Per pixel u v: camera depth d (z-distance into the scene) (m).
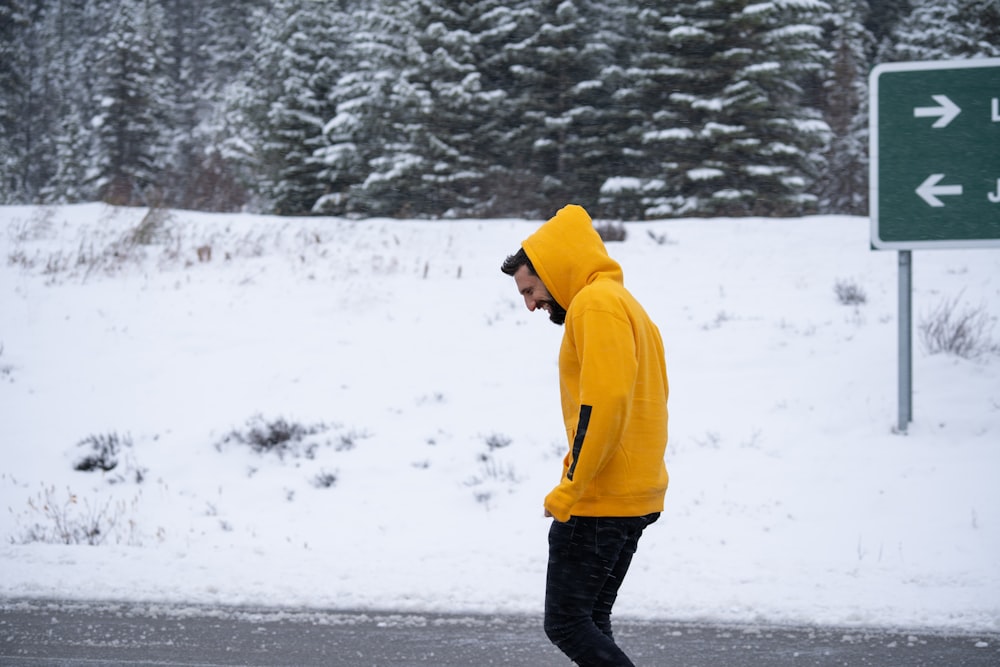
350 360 12.23
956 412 9.17
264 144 35.66
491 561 6.64
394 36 32.62
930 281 14.20
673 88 28.09
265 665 4.57
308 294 15.02
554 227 3.53
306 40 35.47
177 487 9.12
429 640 4.94
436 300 14.62
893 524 7.11
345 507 8.48
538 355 12.11
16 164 55.81
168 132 50.53
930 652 4.59
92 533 7.77
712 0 26.94
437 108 30.70
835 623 5.07
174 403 11.16
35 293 15.09
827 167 32.19
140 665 4.58
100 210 21.41
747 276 15.42
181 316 14.06
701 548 6.83
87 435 10.37
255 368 12.09
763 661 4.51
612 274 3.52
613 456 3.33
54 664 4.61
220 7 61.31
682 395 10.48
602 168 30.27
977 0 35.38
